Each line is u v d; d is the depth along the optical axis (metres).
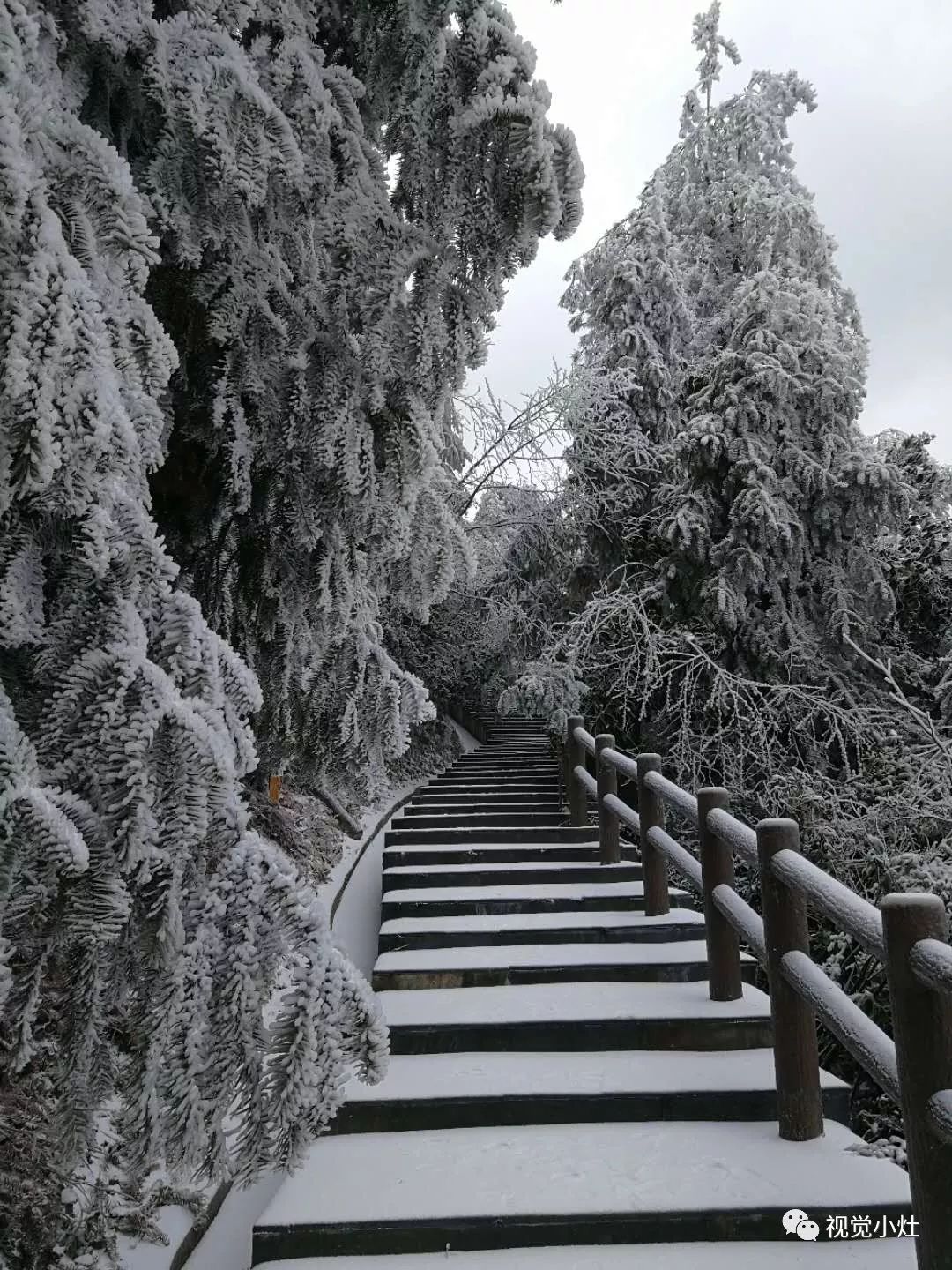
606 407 11.62
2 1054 2.51
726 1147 2.68
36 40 1.40
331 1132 2.88
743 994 3.71
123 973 1.52
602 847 5.69
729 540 8.23
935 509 10.52
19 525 1.47
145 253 1.52
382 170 2.32
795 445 8.52
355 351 2.16
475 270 2.19
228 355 2.21
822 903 2.28
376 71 2.44
